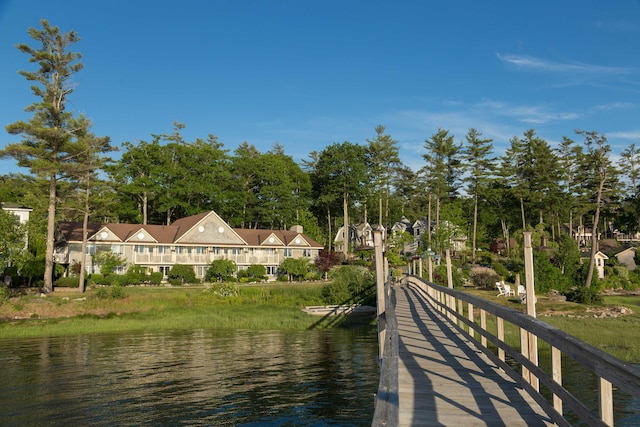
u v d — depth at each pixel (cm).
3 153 4512
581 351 426
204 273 6078
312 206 9306
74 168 4688
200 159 8075
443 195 7988
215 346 2658
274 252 6544
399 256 7362
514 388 800
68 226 5691
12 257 4016
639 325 3055
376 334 3120
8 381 1881
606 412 395
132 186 7288
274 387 1802
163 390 1758
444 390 791
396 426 323
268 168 8150
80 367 2128
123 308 3872
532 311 813
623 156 8519
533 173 8231
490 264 6694
